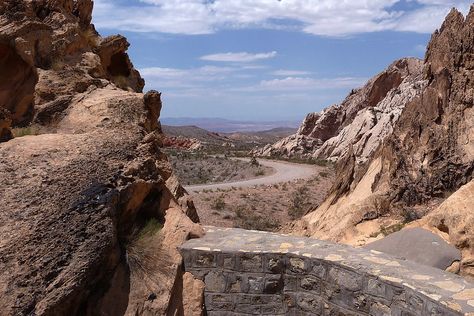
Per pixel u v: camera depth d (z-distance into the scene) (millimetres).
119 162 6855
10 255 5102
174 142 83875
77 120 9023
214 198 29344
